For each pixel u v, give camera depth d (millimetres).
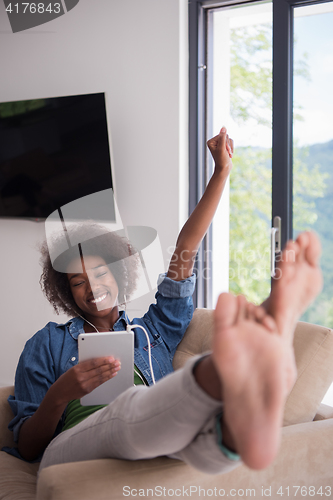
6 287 2979
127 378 1169
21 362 1333
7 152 2828
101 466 901
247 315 727
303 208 2305
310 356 1239
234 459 756
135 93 2615
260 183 2656
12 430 1269
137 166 2643
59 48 2777
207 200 1487
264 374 665
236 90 2709
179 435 792
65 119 2654
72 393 1099
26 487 1103
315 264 802
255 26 2650
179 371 823
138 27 2580
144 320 1500
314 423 1163
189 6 2564
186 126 2602
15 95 2910
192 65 2584
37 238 2867
